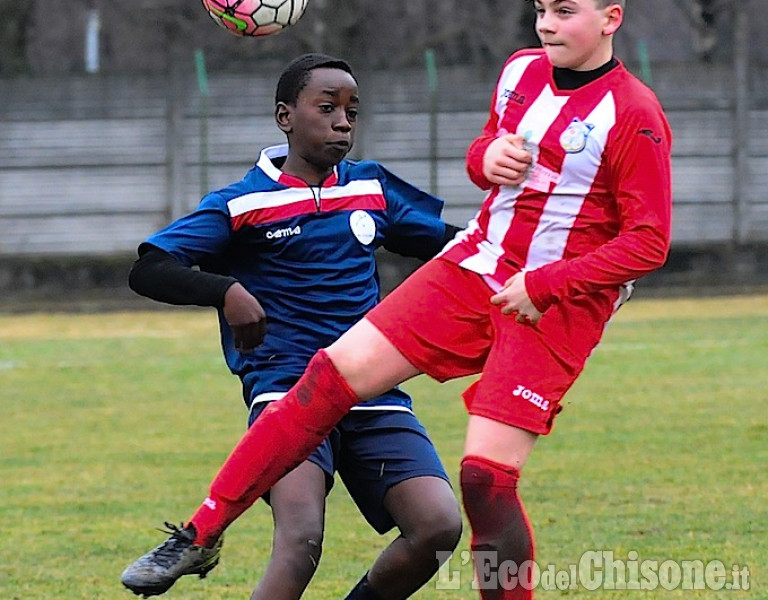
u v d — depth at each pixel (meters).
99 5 67.25
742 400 23.38
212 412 23.33
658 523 14.34
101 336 36.56
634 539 13.63
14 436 21.09
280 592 8.67
